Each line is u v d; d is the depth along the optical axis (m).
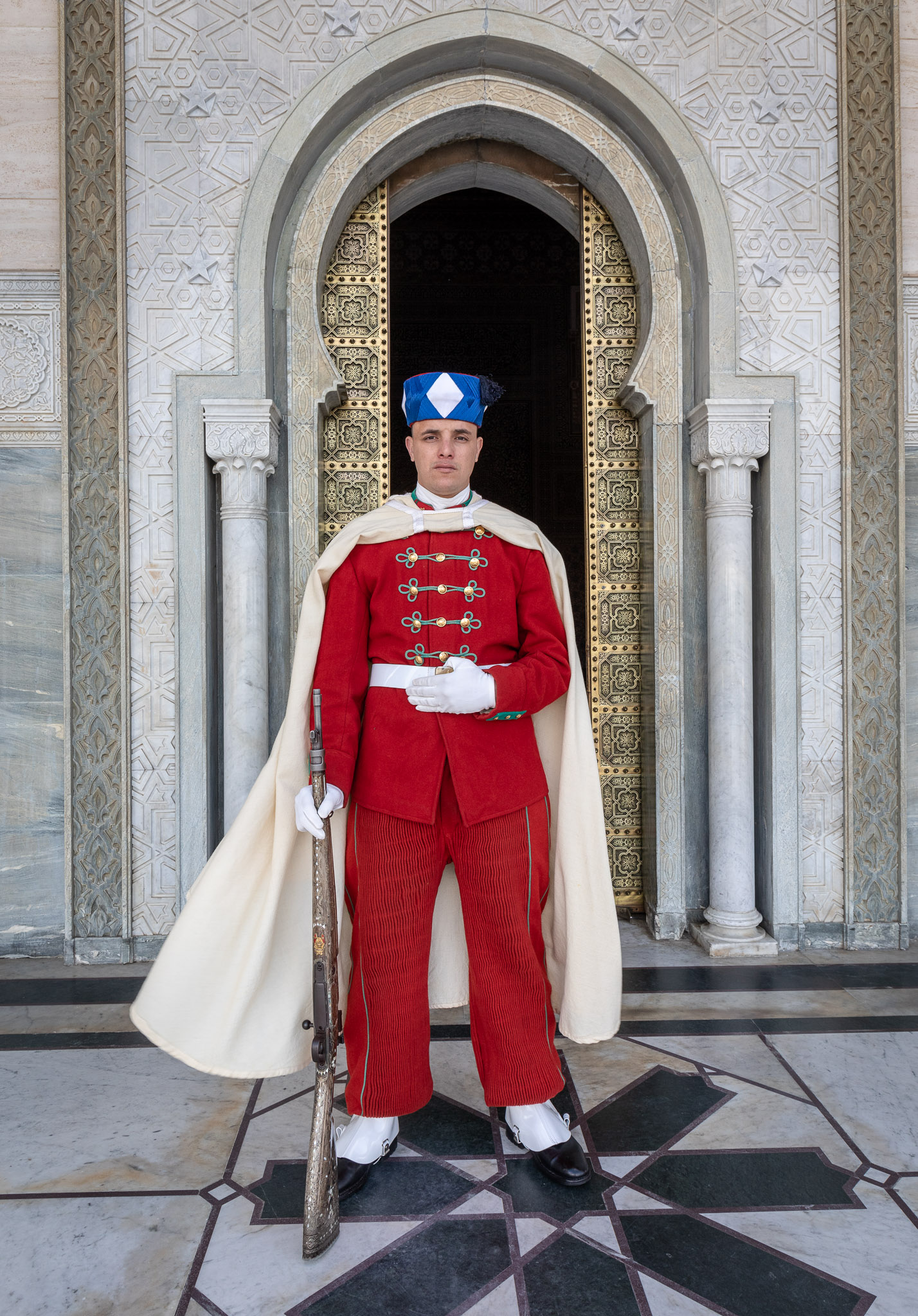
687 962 3.37
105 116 3.44
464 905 1.94
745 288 3.57
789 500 3.54
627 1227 1.77
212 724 3.50
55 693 3.48
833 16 3.59
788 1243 1.72
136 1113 2.25
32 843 3.48
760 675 3.65
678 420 3.70
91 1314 1.53
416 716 1.88
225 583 3.42
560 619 2.07
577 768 2.03
